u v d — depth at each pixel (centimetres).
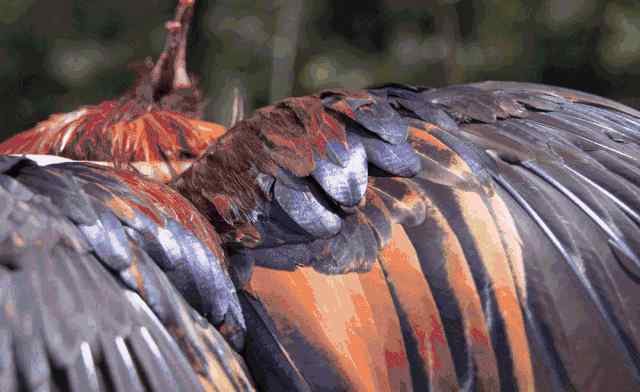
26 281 203
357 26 928
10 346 201
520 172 221
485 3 908
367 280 215
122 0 890
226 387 209
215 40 849
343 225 216
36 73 884
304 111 218
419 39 914
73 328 202
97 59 880
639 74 906
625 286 218
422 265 216
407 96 224
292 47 849
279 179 216
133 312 206
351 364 213
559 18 905
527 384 215
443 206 217
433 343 215
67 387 201
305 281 214
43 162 219
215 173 217
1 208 205
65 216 207
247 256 215
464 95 226
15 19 884
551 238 218
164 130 228
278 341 213
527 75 903
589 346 216
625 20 903
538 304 216
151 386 204
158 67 233
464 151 219
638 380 216
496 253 217
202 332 210
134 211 210
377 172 218
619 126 227
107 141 227
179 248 211
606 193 221
